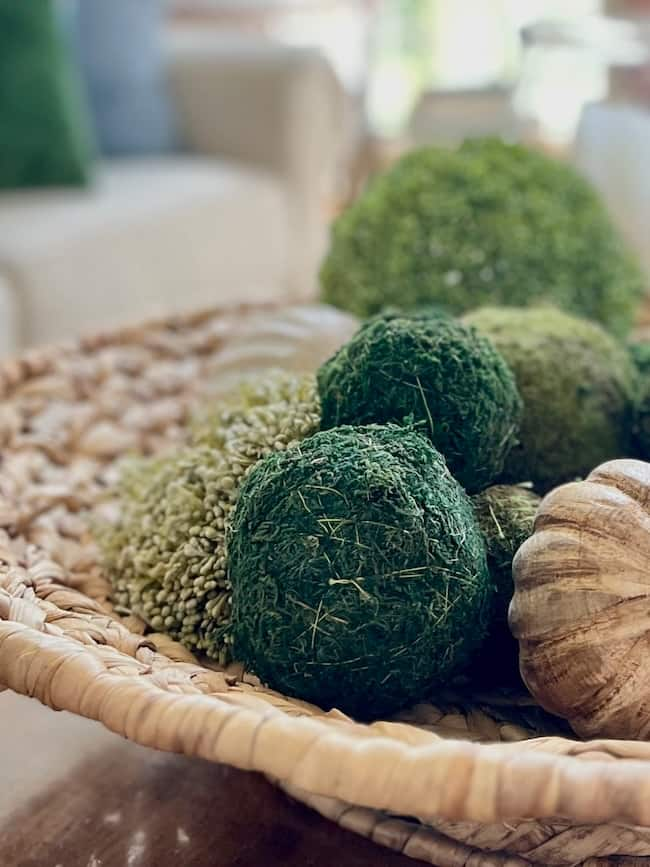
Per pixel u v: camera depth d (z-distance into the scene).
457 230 0.67
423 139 1.42
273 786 0.42
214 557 0.44
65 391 0.65
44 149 1.19
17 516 0.51
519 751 0.30
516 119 1.40
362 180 1.90
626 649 0.35
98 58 1.37
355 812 0.38
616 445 0.51
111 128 1.39
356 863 0.39
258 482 0.39
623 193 0.85
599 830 0.35
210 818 0.41
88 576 0.48
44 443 0.60
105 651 0.36
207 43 1.51
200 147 1.47
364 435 0.40
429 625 0.37
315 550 0.36
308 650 0.36
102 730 0.45
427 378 0.43
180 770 0.43
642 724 0.35
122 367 0.70
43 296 1.06
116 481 0.58
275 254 1.46
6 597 0.39
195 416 0.59
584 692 0.36
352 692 0.37
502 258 0.67
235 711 0.31
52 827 0.40
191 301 1.29
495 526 0.43
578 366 0.50
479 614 0.39
